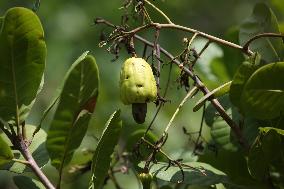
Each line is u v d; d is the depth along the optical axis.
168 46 5.38
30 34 2.55
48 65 5.37
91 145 3.34
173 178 2.64
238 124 2.73
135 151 2.67
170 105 4.44
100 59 5.20
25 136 2.59
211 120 2.78
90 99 2.53
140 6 2.68
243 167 2.76
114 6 5.58
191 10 6.09
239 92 2.61
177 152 2.97
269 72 2.57
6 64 2.56
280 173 2.72
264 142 2.63
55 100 2.52
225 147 2.75
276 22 2.74
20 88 2.57
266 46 2.74
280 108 2.60
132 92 2.61
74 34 5.52
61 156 2.56
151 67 2.67
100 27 5.47
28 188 2.67
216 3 6.21
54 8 5.60
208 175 2.67
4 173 4.44
